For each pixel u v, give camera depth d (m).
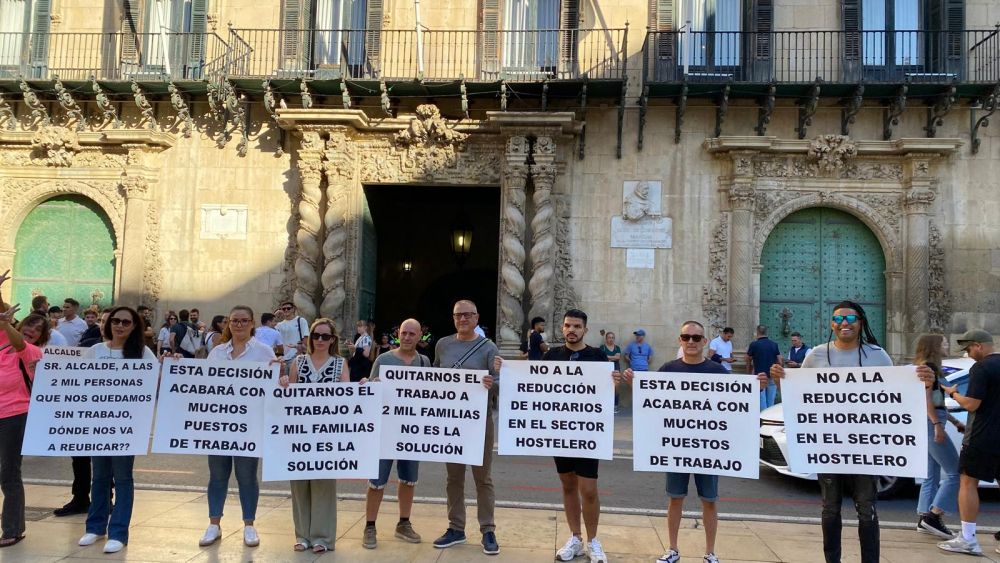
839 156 15.70
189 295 16.83
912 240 15.53
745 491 9.23
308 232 16.22
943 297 15.52
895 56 16.17
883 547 6.53
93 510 6.18
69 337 11.29
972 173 15.72
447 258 23.12
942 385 6.92
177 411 6.07
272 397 5.97
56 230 17.52
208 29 17.23
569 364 6.02
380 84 15.83
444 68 16.73
